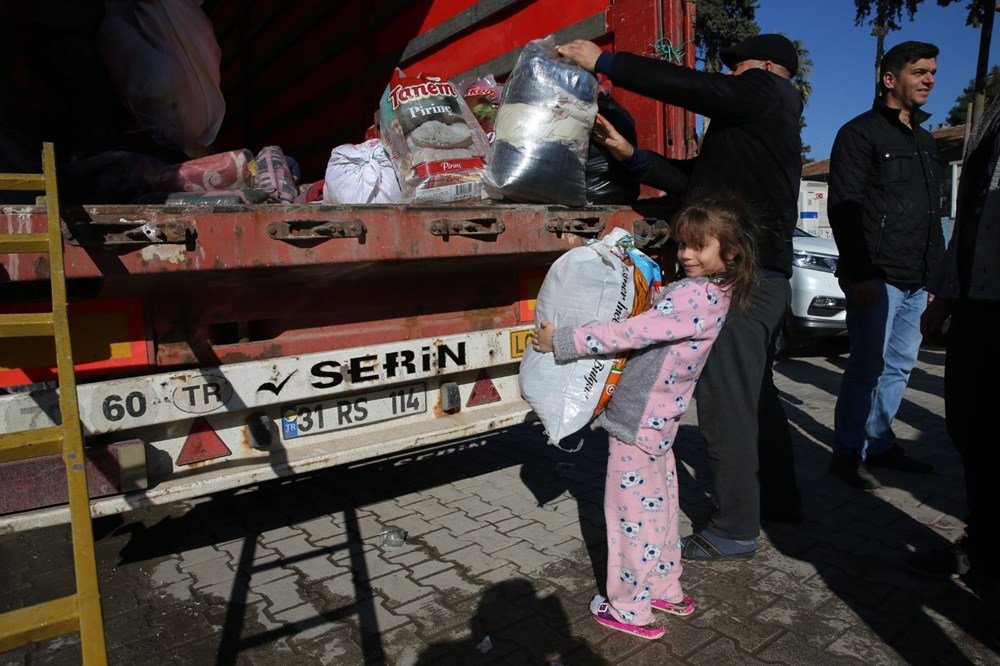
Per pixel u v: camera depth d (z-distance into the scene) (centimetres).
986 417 243
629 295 230
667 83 262
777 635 236
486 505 360
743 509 280
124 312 232
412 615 259
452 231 256
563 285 229
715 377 272
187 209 210
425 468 420
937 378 608
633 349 230
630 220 302
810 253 697
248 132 641
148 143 278
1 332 166
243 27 624
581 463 419
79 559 142
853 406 358
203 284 241
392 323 290
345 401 280
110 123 304
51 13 287
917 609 248
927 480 367
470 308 310
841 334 686
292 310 267
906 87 338
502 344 310
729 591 264
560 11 344
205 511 369
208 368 245
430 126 300
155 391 236
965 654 222
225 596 280
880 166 344
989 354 240
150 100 305
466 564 296
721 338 269
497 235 267
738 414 273
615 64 268
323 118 519
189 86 320
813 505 340
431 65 425
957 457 400
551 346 232
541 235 278
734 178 269
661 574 248
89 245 196
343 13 484
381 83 455
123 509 229
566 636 241
